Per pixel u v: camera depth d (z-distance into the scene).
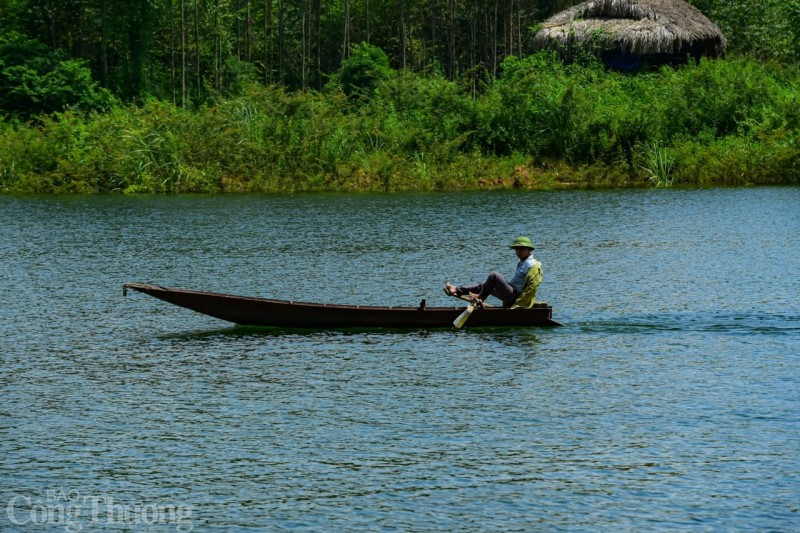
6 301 35.59
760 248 46.47
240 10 128.88
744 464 19.52
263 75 133.00
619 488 18.47
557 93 86.88
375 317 30.48
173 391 24.56
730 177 81.06
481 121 86.88
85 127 80.94
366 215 60.91
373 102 89.44
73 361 27.47
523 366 26.59
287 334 30.30
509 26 130.50
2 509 17.92
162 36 128.12
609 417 22.33
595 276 39.72
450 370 26.23
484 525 17.05
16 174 78.31
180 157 78.31
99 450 20.56
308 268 41.75
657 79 94.00
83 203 68.69
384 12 143.75
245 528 17.05
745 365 26.55
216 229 54.41
